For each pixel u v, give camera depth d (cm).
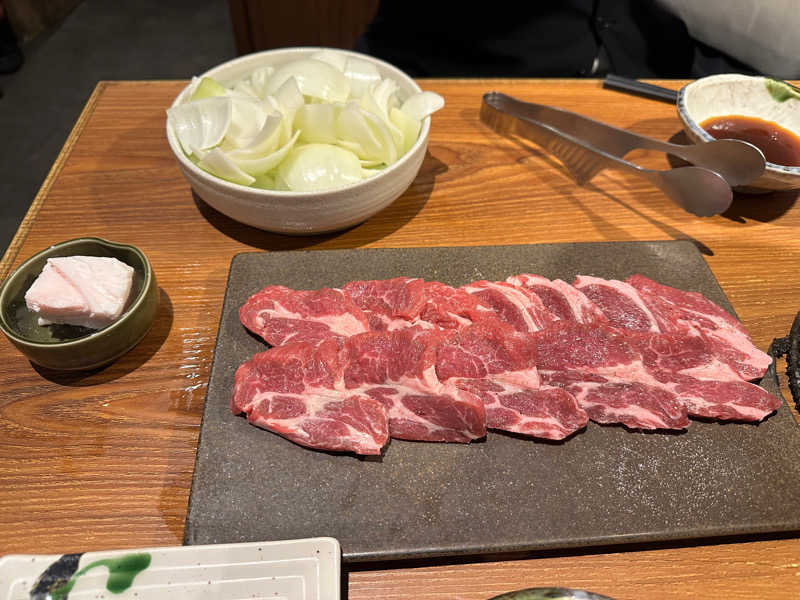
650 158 45
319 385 30
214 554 24
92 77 91
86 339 29
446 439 29
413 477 28
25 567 24
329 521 27
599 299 34
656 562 27
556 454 29
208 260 37
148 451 29
